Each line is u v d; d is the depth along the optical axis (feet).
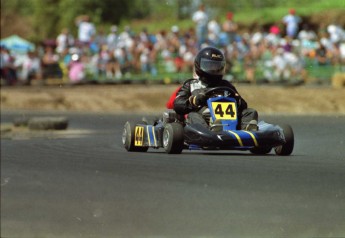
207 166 93.66
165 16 485.15
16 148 134.62
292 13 326.65
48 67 351.25
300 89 285.43
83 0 490.08
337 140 126.72
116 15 498.69
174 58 343.46
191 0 474.90
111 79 336.90
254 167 90.99
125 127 114.32
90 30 349.82
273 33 336.29
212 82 103.14
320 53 326.85
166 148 101.40
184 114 104.17
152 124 109.81
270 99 271.69
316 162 94.27
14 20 525.34
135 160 103.81
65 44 350.64
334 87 294.05
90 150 126.31
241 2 419.33
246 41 336.70
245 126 99.19
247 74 323.98
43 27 503.20
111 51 345.72
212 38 332.39
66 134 167.94
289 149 100.01
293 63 325.21
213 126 96.27
